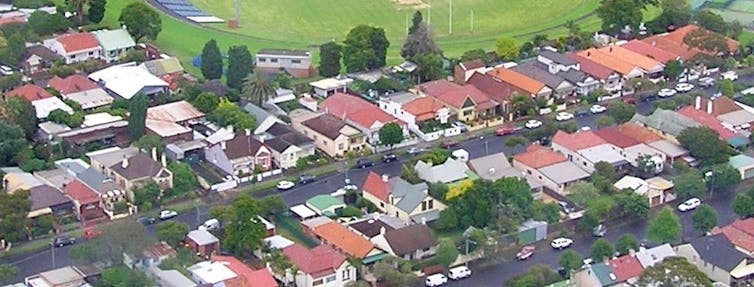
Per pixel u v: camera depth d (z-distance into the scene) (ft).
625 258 529.45
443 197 594.24
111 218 591.37
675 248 543.80
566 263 531.91
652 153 652.48
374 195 602.03
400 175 631.15
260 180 637.71
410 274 531.09
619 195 599.57
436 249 552.41
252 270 529.45
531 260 556.51
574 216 591.78
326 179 640.58
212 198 615.98
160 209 602.03
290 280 529.04
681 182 613.11
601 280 517.96
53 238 570.46
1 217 559.38
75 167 631.15
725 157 646.33
